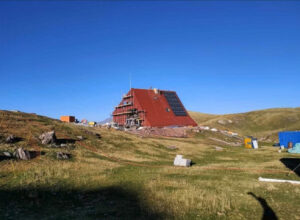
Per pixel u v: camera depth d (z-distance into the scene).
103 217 8.46
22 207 9.29
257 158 29.86
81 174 15.32
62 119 54.06
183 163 22.31
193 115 162.75
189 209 9.66
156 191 12.16
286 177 16.84
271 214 9.38
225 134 65.62
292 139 47.91
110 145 30.28
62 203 10.05
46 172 14.85
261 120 115.19
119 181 14.10
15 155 17.38
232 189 13.16
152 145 35.19
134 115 70.00
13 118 30.42
